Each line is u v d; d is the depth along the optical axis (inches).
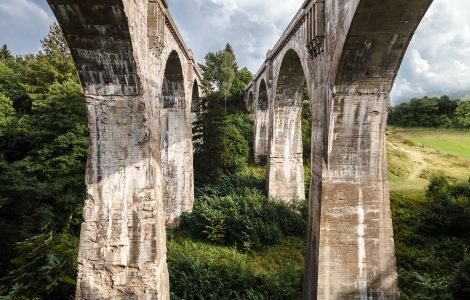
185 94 756.0
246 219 701.3
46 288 255.4
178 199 768.3
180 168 775.7
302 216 770.2
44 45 1162.6
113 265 361.1
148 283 360.8
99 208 362.0
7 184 574.2
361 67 367.9
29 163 663.8
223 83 1910.7
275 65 839.1
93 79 347.9
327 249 394.6
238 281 494.9
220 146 995.3
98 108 357.1
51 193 617.9
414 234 640.4
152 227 362.3
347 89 383.6
